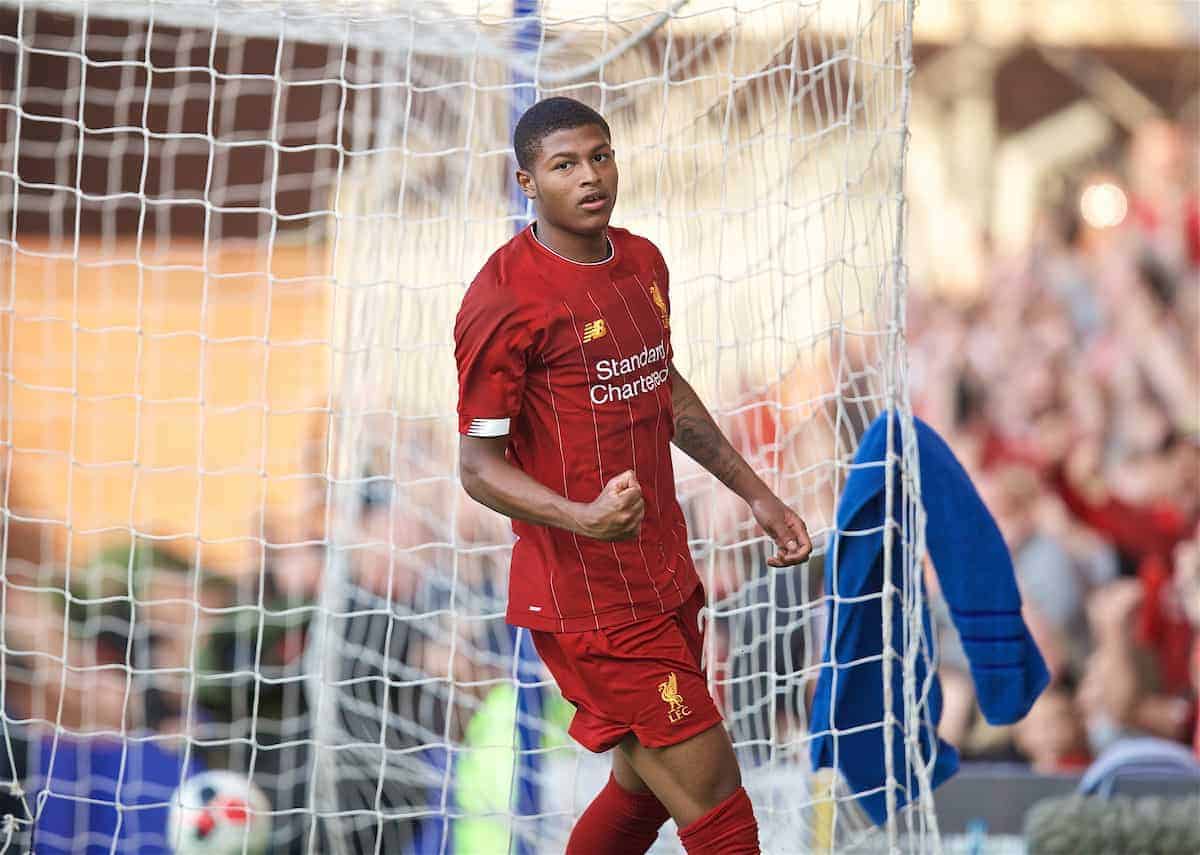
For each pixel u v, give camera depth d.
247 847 16.73
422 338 19.69
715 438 11.55
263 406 16.80
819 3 14.62
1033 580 25.44
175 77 27.38
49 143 26.83
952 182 32.72
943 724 23.86
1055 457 27.48
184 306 27.95
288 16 16.02
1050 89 33.03
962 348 29.64
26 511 25.44
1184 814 15.53
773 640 15.29
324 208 28.11
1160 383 28.77
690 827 10.79
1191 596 25.09
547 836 18.17
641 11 16.78
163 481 26.92
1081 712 24.44
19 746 17.80
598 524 9.62
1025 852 15.99
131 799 17.91
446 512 20.20
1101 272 30.83
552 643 11.03
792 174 17.12
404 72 20.66
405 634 19.84
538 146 9.99
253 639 19.94
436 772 18.75
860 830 16.56
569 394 10.40
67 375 27.19
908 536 12.98
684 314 17.84
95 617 19.98
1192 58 32.72
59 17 22.12
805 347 18.03
